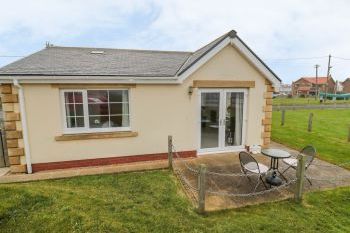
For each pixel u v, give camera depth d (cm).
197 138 861
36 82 673
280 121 1744
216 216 464
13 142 695
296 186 522
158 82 774
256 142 923
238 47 812
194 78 818
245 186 607
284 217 462
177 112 825
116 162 792
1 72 656
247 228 421
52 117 716
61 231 382
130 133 786
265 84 897
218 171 718
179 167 749
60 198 488
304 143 1069
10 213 425
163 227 411
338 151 934
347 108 2883
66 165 746
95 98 754
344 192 576
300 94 7356
